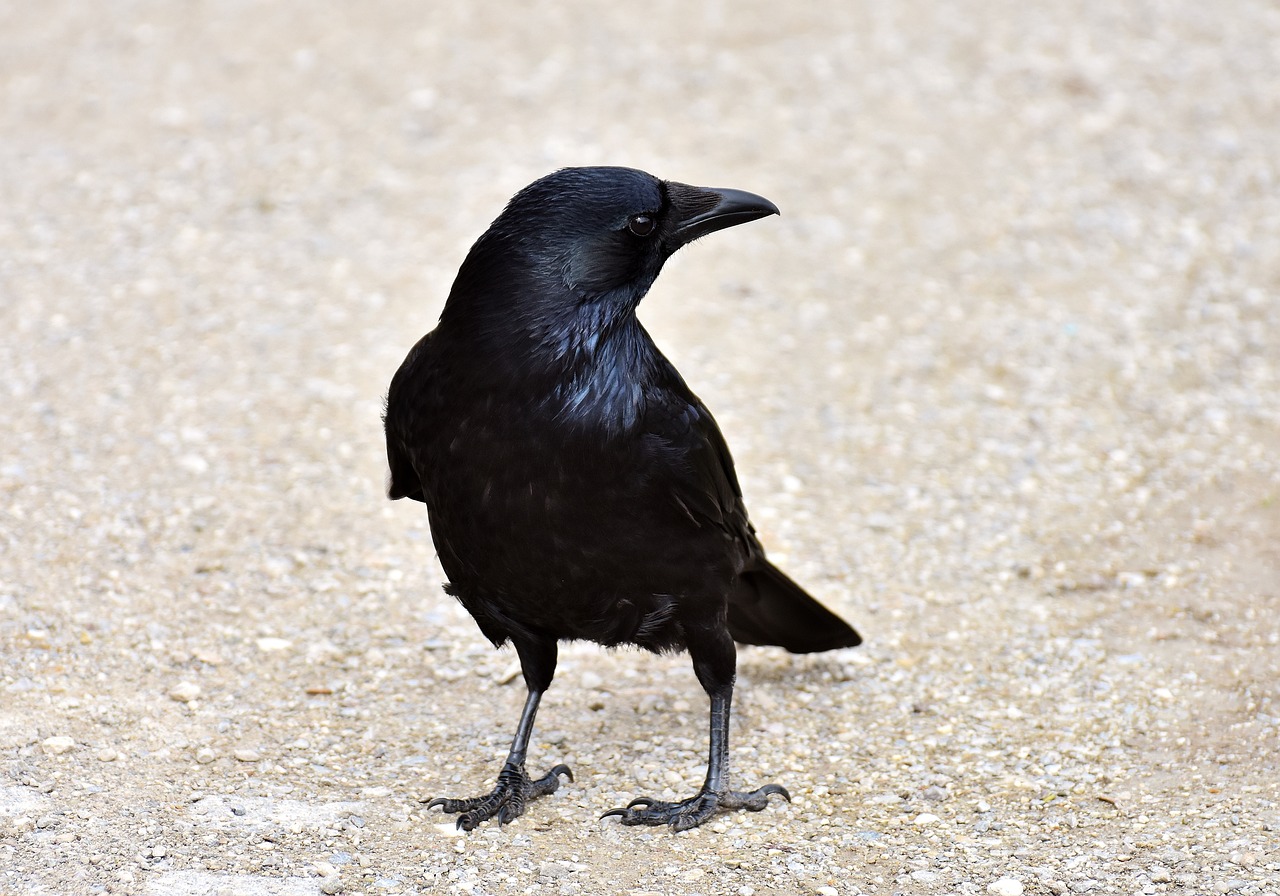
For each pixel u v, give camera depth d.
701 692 9.53
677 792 8.27
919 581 10.80
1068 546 11.20
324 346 14.13
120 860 7.05
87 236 16.22
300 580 10.45
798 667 9.78
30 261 15.55
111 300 14.81
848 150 18.61
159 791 7.83
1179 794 8.05
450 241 16.34
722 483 7.67
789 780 8.40
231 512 11.24
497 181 17.66
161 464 11.86
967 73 20.66
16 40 21.94
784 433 13.05
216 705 8.90
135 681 9.05
